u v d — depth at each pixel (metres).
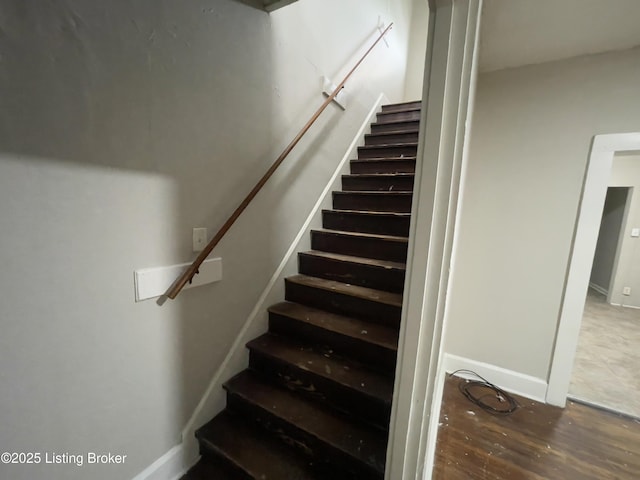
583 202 1.71
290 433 1.31
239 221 1.54
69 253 0.88
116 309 1.02
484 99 1.91
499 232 1.94
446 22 0.63
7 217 0.75
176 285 1.15
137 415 1.13
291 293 1.94
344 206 2.42
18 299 0.79
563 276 1.80
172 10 1.09
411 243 0.75
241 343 1.61
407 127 2.96
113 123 0.94
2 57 0.71
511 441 1.52
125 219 1.01
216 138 1.34
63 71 0.81
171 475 1.26
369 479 1.12
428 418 0.82
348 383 1.34
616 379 2.19
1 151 0.72
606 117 1.64
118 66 0.94
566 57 1.69
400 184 2.34
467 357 2.10
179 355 1.27
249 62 1.48
